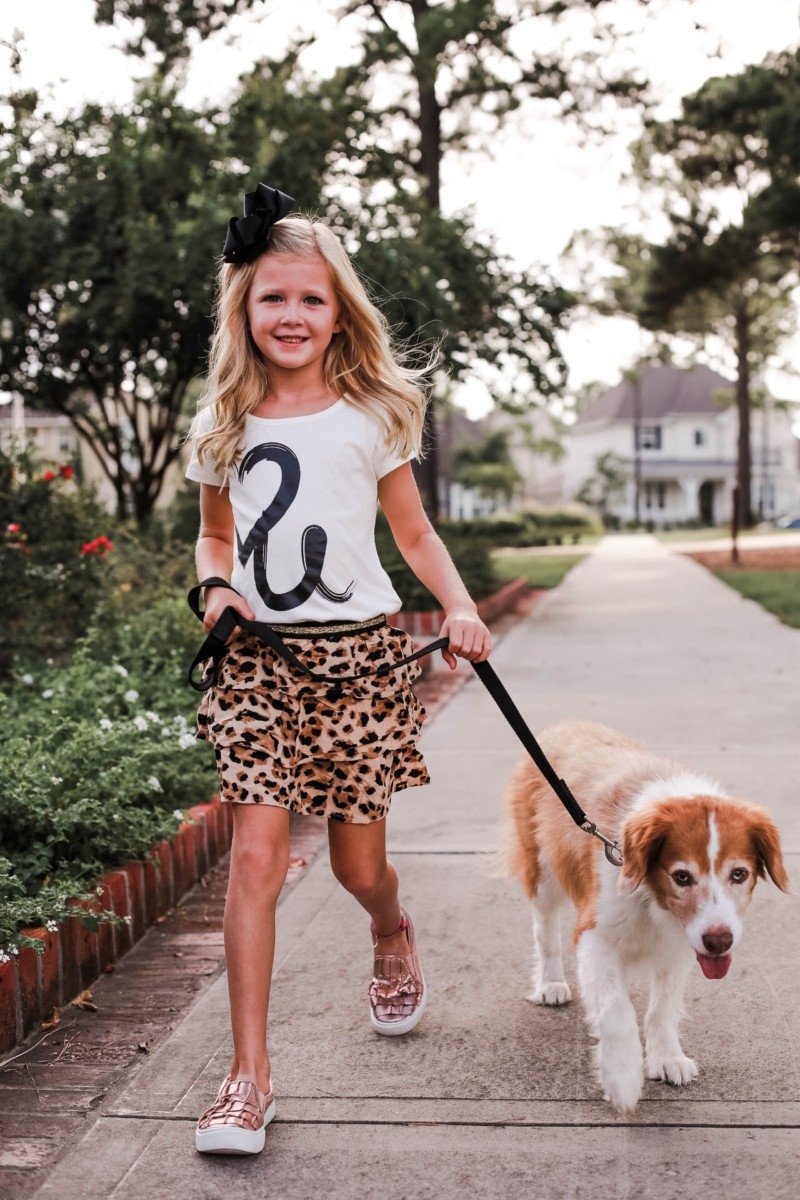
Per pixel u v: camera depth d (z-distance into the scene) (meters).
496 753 7.09
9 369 16.23
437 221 14.48
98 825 4.13
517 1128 2.80
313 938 4.15
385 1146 2.73
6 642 8.05
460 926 4.25
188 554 11.86
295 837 5.51
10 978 3.28
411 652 3.09
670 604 16.38
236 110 14.97
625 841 2.85
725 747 6.93
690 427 76.25
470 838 5.32
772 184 19.88
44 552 8.61
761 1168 2.59
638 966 3.10
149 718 5.43
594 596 18.22
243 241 2.96
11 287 15.02
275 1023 3.45
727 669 10.06
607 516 69.69
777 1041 3.26
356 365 3.05
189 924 4.31
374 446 2.99
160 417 18.09
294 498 2.89
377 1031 3.36
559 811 3.40
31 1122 2.86
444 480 73.00
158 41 15.54
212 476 3.08
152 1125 2.84
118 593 9.09
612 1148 2.70
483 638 2.95
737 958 3.86
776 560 25.78
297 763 2.88
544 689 9.36
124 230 14.55
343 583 2.91
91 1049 3.28
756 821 2.83
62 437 33.44
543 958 3.61
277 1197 2.52
